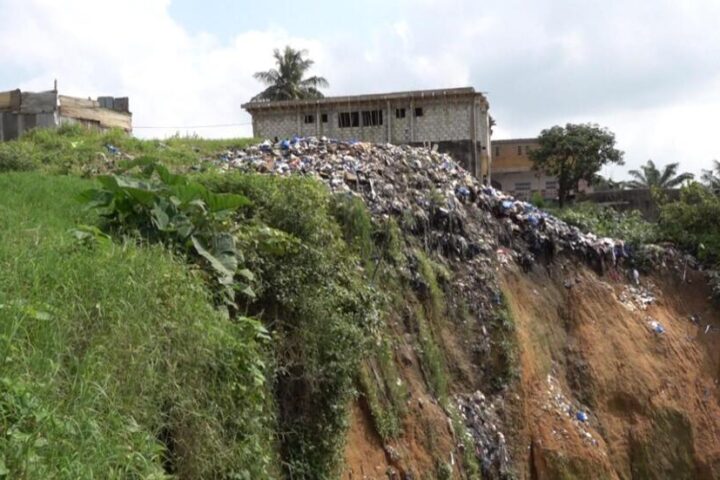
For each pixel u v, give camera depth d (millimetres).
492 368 13164
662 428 15094
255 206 9648
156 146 15547
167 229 7762
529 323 14531
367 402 10203
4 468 4055
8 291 5520
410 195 13852
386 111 30750
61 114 21016
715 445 15523
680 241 18719
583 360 15086
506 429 12781
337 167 13492
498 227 15359
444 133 30328
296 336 8359
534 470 13086
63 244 6789
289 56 44781
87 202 8297
